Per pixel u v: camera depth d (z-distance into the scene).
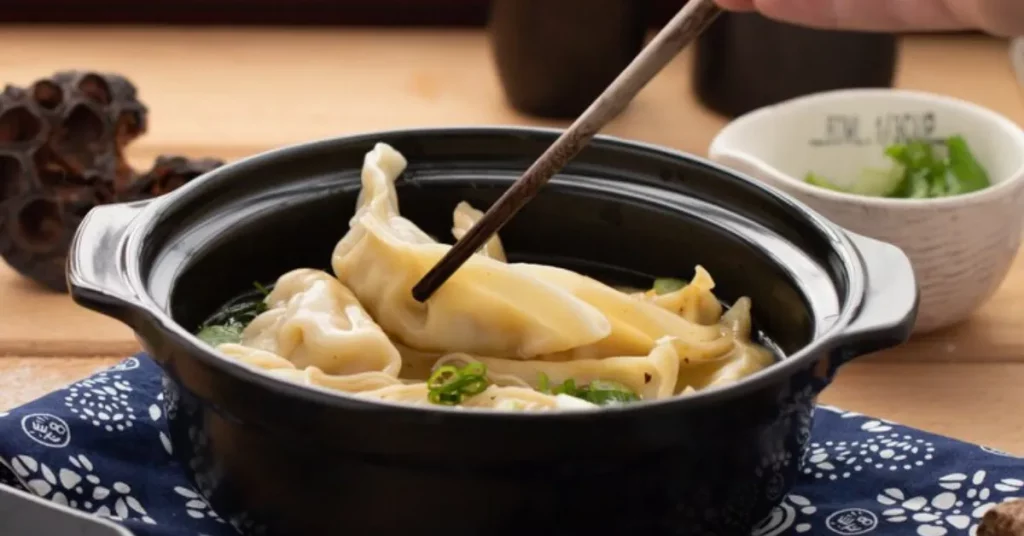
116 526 0.60
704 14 0.61
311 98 1.01
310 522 0.60
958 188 0.82
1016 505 0.63
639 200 0.71
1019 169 0.79
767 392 0.59
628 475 0.58
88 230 0.64
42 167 0.82
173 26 1.10
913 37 1.11
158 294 0.64
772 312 0.68
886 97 0.85
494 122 0.99
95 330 0.80
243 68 1.04
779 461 0.62
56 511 0.60
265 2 1.11
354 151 0.71
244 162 0.69
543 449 0.57
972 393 0.76
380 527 0.59
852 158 0.86
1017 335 0.80
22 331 0.79
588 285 0.68
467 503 0.58
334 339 0.66
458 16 1.12
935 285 0.77
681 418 0.58
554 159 0.63
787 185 0.77
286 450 0.59
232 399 0.59
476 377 0.64
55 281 0.82
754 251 0.68
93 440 0.68
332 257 0.70
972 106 0.84
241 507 0.61
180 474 0.68
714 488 0.60
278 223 0.69
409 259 0.67
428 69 1.06
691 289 0.69
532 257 0.72
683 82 1.05
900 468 0.68
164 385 0.64
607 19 0.97
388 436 0.57
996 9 0.67
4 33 1.07
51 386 0.76
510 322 0.67
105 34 1.08
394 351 0.67
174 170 0.83
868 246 0.65
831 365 0.60
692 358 0.68
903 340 0.61
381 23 1.12
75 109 0.83
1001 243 0.78
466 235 0.65
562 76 0.98
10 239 0.81
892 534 0.65
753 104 0.98
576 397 0.65
